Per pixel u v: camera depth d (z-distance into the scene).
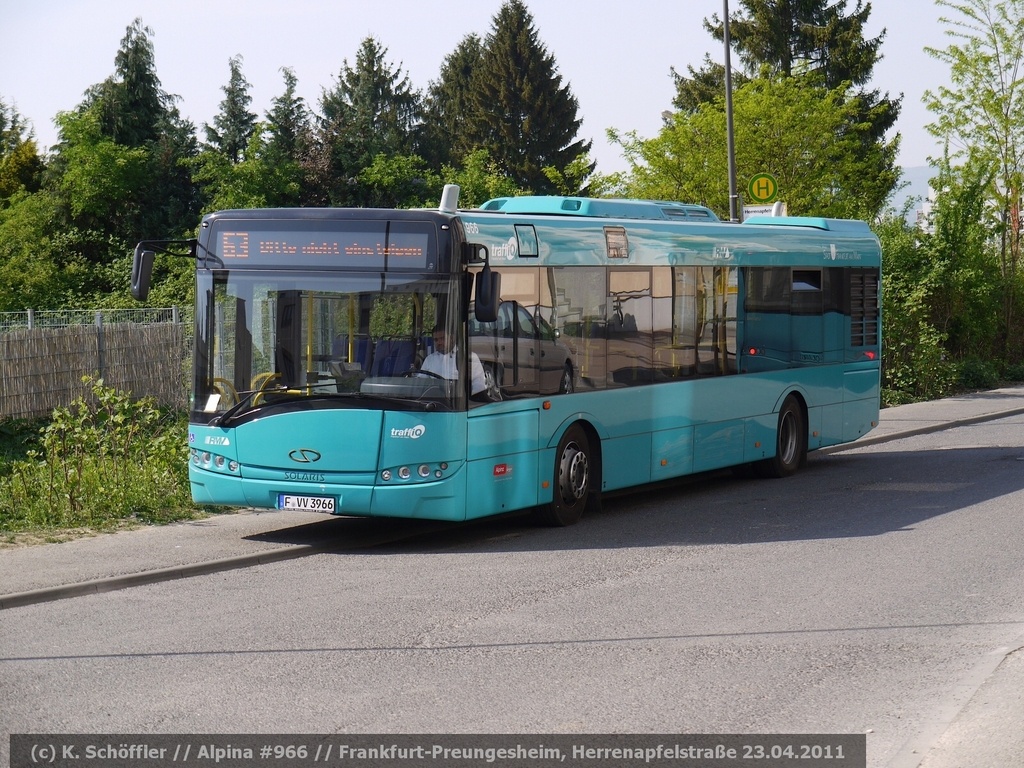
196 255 11.59
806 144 31.06
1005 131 36.19
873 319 18.58
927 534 12.05
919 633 8.16
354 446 11.05
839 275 17.61
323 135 57.44
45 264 45.88
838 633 8.16
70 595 9.31
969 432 22.06
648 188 30.73
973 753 5.67
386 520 12.88
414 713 6.38
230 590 9.52
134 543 11.16
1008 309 35.34
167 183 54.91
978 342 34.06
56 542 11.16
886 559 10.80
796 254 16.56
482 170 54.44
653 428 13.82
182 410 21.73
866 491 15.17
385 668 7.25
